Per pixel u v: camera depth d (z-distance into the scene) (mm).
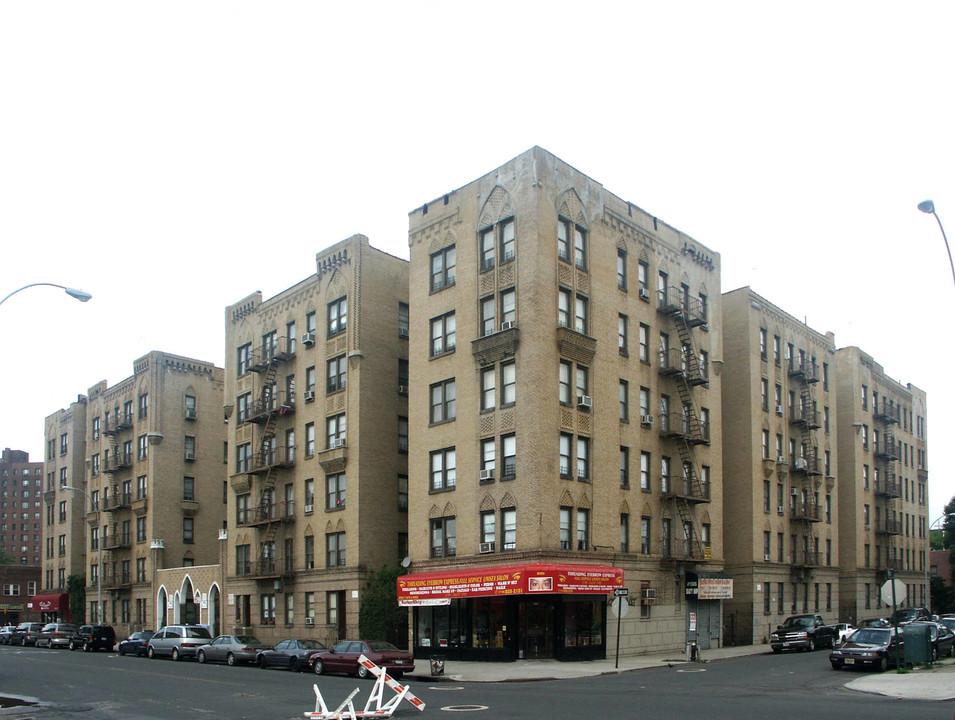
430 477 45594
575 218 44562
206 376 77875
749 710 21484
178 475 74125
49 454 93062
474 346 43656
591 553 42062
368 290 52344
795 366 63875
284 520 54875
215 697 27656
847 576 70750
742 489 56844
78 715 23594
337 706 24594
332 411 52562
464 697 26547
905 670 32000
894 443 78812
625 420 46156
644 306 48938
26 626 75625
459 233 46062
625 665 38594
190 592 66688
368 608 47375
